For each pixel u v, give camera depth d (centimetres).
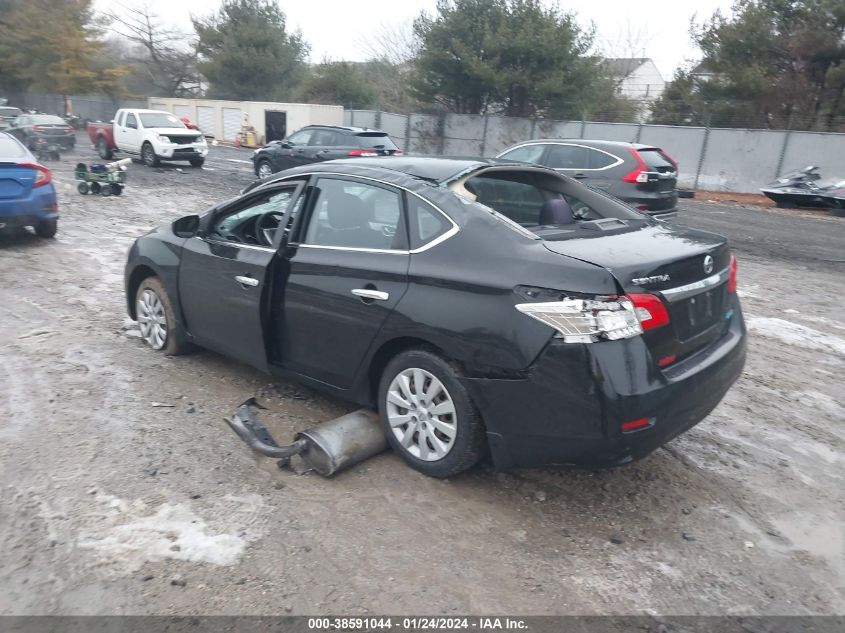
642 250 379
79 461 416
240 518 369
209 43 4869
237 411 464
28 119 2505
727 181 2517
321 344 448
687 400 364
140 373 555
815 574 346
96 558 332
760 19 2744
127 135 2309
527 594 322
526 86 3100
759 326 764
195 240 545
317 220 461
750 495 415
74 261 934
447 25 3147
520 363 351
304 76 4912
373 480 411
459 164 452
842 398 569
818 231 1527
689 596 326
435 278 385
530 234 380
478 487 409
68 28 4684
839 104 2695
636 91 4775
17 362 566
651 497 407
